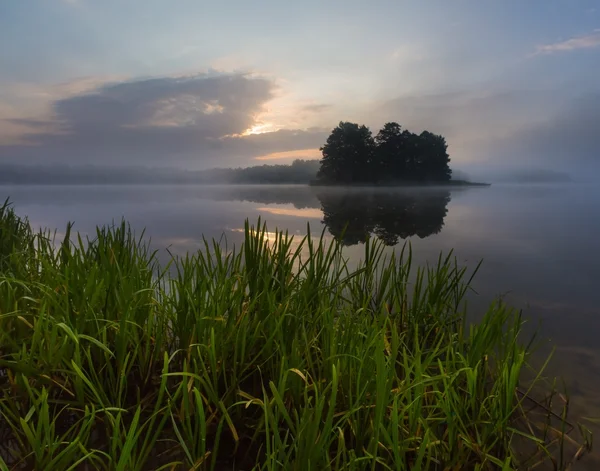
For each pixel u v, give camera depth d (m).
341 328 1.63
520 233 6.19
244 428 1.38
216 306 1.74
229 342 1.68
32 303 1.88
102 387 1.47
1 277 1.74
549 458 1.26
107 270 1.85
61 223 7.16
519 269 3.78
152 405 1.49
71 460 1.16
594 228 6.83
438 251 4.64
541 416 1.49
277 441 1.05
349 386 1.30
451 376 1.38
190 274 2.02
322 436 1.03
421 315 2.10
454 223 7.50
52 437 1.17
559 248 4.91
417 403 1.21
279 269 1.97
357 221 7.74
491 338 1.66
